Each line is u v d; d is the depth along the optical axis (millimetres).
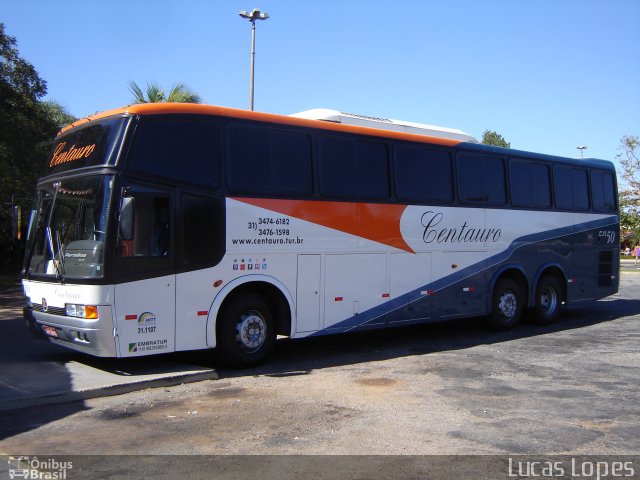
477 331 12625
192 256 7918
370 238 9883
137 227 7512
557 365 9008
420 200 10672
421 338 11703
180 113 7977
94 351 7395
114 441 5480
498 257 12117
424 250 10703
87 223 7578
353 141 9805
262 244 8578
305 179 9125
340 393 7219
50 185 8594
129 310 7398
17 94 18828
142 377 7586
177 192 7844
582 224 14242
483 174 11930
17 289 21328
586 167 14523
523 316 13781
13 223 9398
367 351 10234
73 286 7516
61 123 27062
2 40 18562
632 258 58844
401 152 10477
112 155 7504
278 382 7805
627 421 6152
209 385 7633
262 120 8742
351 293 9625
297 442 5441
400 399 6945
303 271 9031
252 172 8562
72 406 6645
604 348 10555
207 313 8047
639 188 45531
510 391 7359
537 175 13156
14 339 10773
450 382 7836
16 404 6465
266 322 8797
